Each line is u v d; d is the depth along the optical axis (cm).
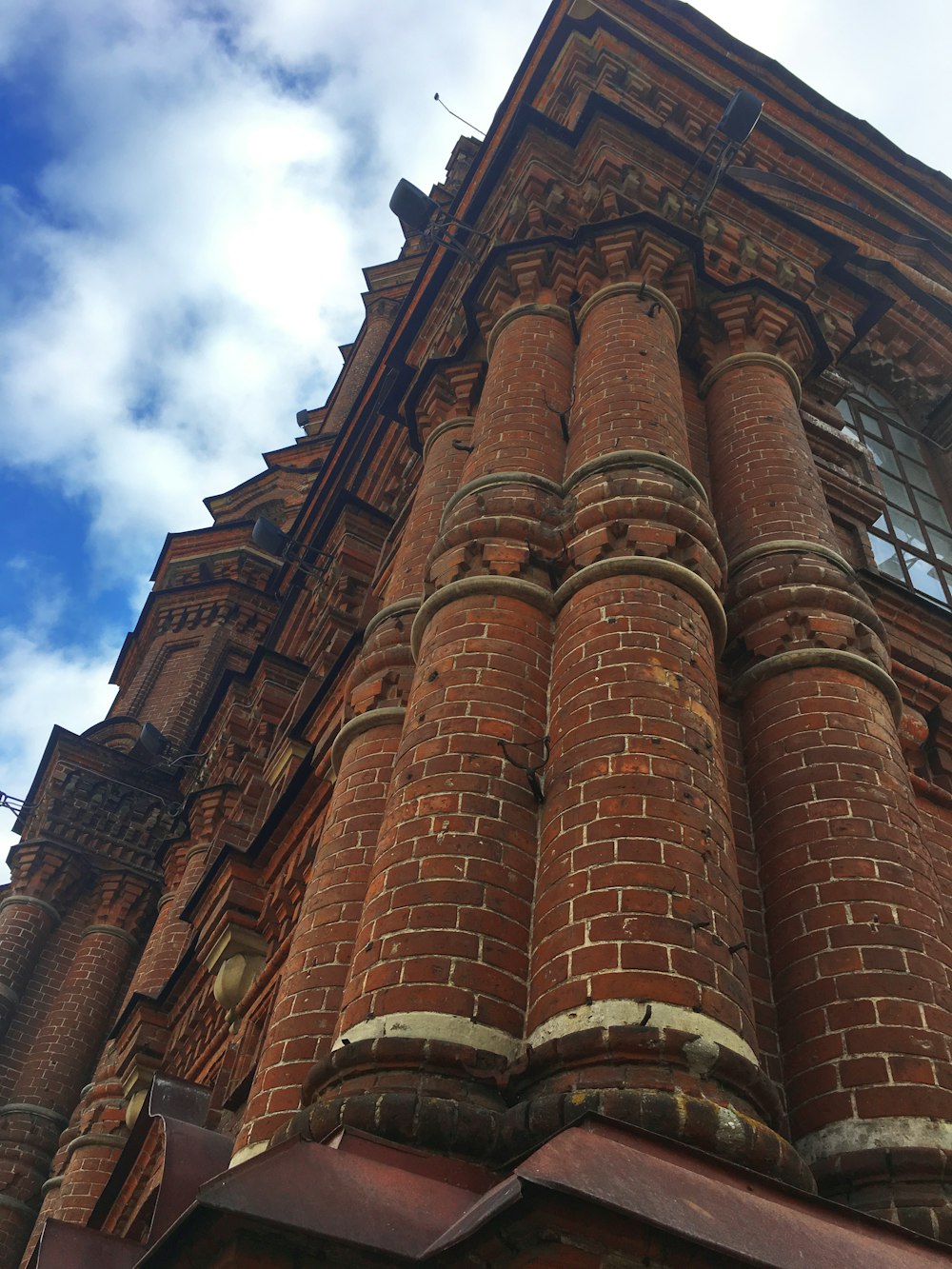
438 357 1200
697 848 506
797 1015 543
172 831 2491
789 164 1697
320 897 723
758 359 1085
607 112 1230
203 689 2966
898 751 682
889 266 1617
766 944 591
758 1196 337
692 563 693
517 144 1259
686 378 1094
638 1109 394
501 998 478
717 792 554
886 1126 474
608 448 805
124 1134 1516
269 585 2241
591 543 701
